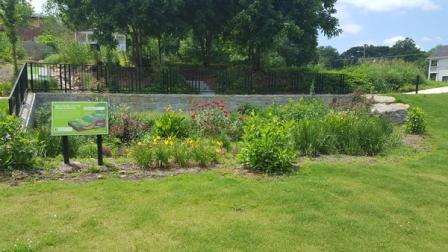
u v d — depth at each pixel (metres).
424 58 66.94
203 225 3.81
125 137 8.63
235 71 15.37
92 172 5.43
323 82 16.36
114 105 10.28
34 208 4.09
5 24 15.59
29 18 18.83
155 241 3.47
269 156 5.64
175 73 14.13
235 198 4.52
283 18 14.94
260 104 12.51
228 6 15.64
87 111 5.63
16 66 14.98
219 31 17.03
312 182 5.16
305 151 6.89
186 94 12.04
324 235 3.70
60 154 6.77
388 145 7.75
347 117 8.07
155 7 13.61
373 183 5.31
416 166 6.49
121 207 4.18
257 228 3.78
